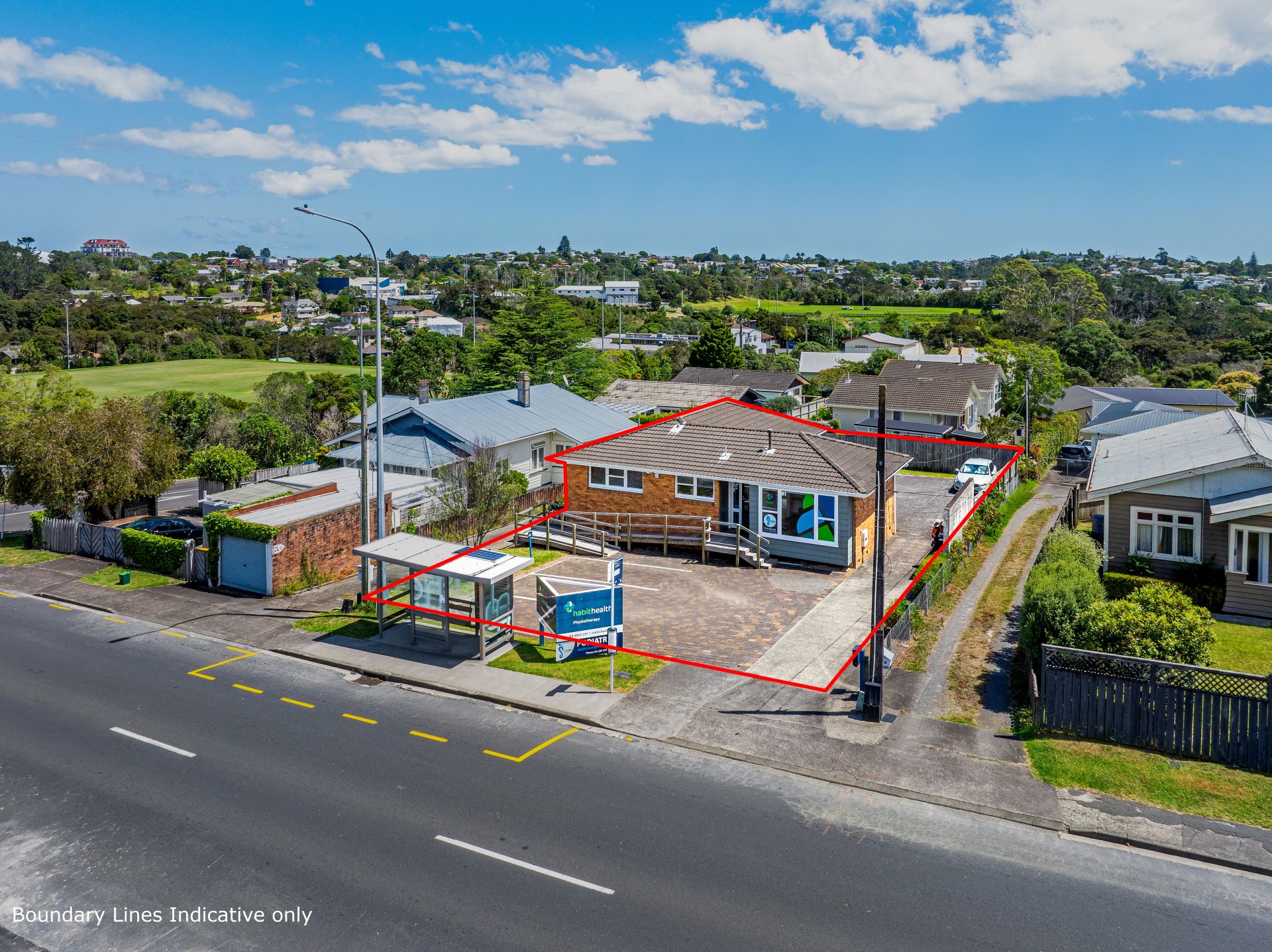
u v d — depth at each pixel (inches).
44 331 4461.1
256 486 1298.0
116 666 805.2
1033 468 1895.9
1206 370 3617.1
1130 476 1033.5
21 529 1435.8
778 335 5438.0
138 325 5103.3
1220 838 501.7
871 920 432.5
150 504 1519.4
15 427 1314.0
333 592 1032.8
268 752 627.8
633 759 617.6
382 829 519.5
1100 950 410.6
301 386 2362.2
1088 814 529.7
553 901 447.5
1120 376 3875.5
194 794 566.3
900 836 513.7
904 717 679.1
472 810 543.5
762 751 623.2
